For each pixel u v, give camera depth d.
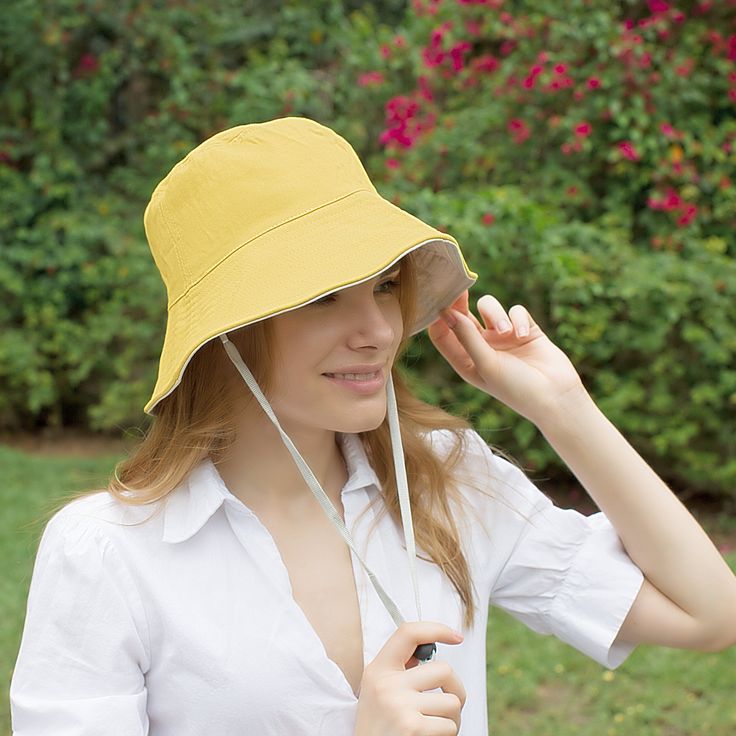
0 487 5.52
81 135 6.95
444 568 1.42
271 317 1.28
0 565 4.43
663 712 3.45
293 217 1.28
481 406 5.01
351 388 1.29
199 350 1.34
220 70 6.90
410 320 1.44
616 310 4.77
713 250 5.02
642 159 5.14
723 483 4.91
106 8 6.85
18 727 1.22
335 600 1.35
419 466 1.47
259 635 1.26
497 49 5.82
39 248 6.66
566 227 4.89
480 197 4.94
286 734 1.25
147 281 6.09
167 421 1.37
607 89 5.08
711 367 4.84
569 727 3.36
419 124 5.58
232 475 1.39
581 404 1.47
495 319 1.52
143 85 7.16
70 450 6.60
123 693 1.23
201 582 1.28
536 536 1.50
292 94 6.19
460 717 1.25
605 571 1.46
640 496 1.43
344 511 1.41
